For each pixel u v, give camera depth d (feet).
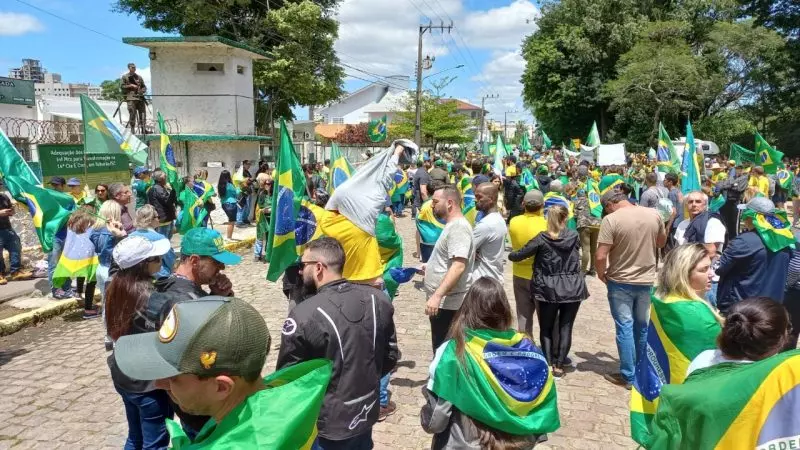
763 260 14.53
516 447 8.45
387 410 15.70
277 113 103.60
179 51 68.18
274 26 88.84
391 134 142.51
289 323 9.39
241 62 71.77
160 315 9.21
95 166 37.22
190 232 11.05
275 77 86.74
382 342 10.00
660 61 121.49
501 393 8.31
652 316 11.02
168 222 35.22
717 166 57.11
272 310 26.05
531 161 76.43
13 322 22.82
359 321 9.56
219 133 69.56
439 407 8.78
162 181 35.12
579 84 148.97
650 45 126.62
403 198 60.34
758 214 14.70
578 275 17.76
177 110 69.15
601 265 17.28
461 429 8.70
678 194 33.81
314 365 5.49
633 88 126.62
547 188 41.83
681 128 142.00
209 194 41.96
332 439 9.29
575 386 17.84
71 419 15.42
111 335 10.15
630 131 136.36
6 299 26.13
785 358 6.50
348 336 9.37
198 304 5.08
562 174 48.65
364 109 221.46
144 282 10.28
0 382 17.80
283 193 16.40
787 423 6.28
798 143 123.13
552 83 157.38
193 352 4.84
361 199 13.94
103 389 17.37
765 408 6.43
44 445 14.06
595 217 32.32
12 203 31.63
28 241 35.68
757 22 124.57
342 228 13.91
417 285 30.78
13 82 76.79
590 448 14.16
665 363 10.64
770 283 14.66
